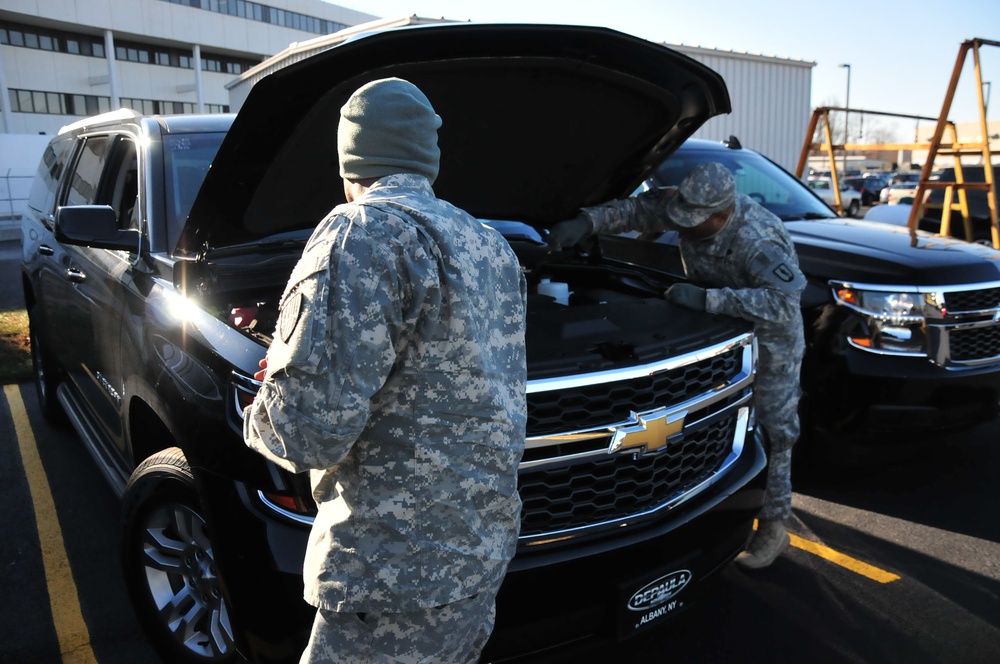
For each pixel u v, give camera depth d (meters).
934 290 3.62
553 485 2.00
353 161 1.46
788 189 5.43
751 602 2.93
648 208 3.18
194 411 2.03
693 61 2.48
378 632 1.42
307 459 1.30
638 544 2.07
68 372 3.83
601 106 2.67
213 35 41.91
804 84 16.48
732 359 2.48
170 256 2.59
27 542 3.30
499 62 2.29
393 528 1.37
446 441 1.38
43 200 4.50
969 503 3.76
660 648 2.66
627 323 2.42
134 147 3.12
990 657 2.61
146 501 2.32
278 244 2.62
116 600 2.89
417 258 1.34
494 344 1.48
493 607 1.60
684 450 2.30
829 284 3.81
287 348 1.28
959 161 6.41
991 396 3.73
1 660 2.54
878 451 4.40
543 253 3.12
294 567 1.79
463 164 2.83
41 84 37.56
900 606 2.91
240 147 2.04
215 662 2.23
